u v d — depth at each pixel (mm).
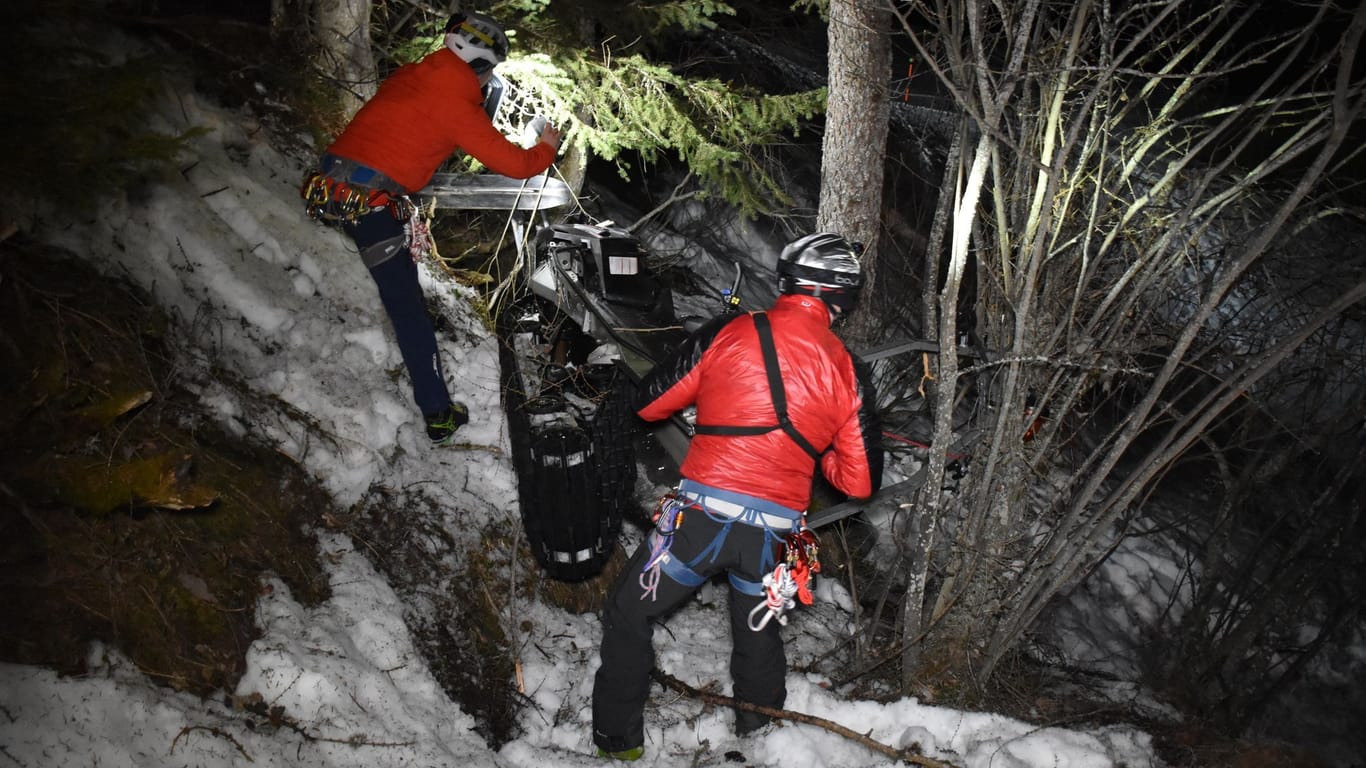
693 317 4418
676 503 3049
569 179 5766
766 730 3490
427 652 3387
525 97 5250
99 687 2611
